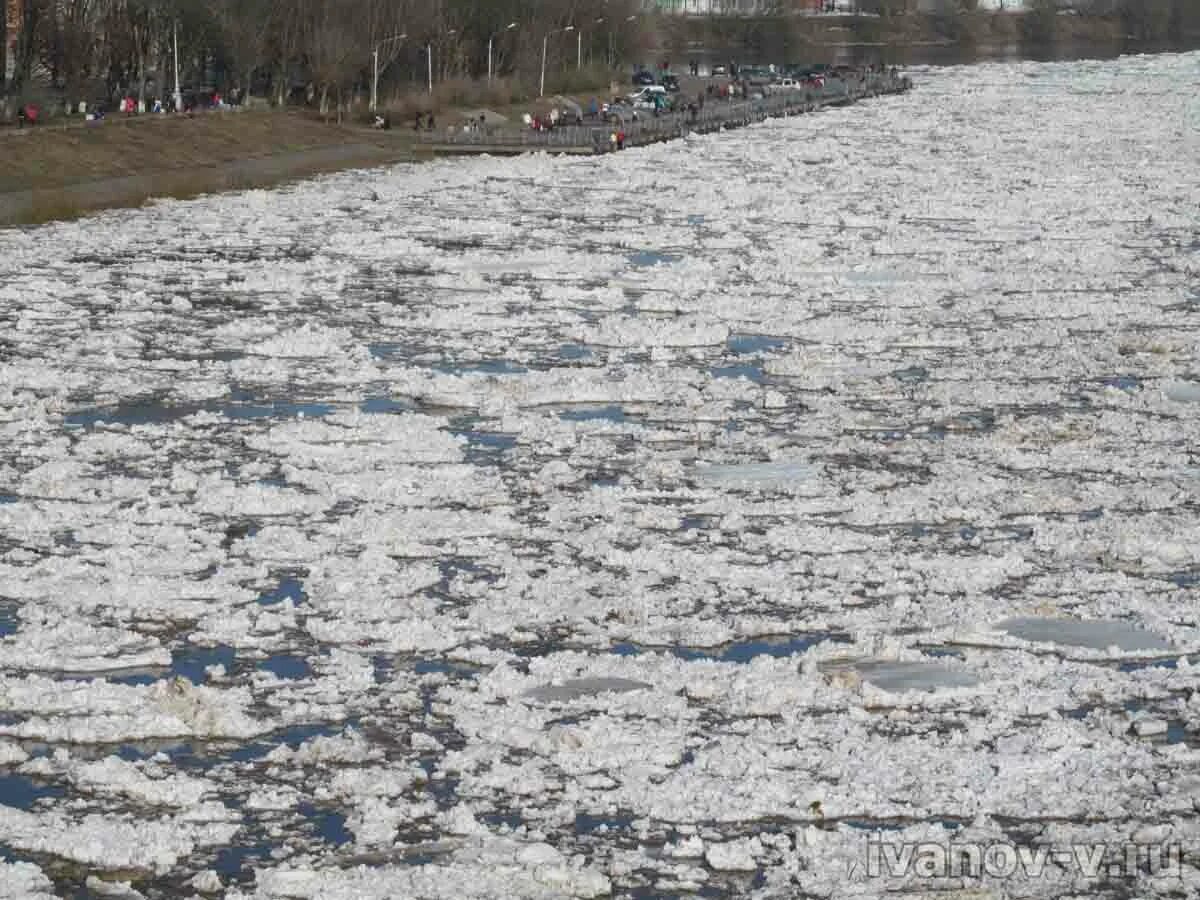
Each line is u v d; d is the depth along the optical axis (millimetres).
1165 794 20031
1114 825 19453
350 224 66062
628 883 18438
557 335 46594
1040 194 76562
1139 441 35844
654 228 66062
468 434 36094
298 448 34312
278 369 41531
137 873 18594
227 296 51406
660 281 54625
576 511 30547
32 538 28703
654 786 20266
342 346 44750
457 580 26797
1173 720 22047
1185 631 24781
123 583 26391
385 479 32219
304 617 25328
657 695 22484
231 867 18734
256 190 75500
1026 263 58406
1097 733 21547
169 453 34250
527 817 19703
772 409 38625
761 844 19125
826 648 24094
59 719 21734
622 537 29156
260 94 112938
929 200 74188
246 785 20391
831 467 33688
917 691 22672
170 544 28453
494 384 40094
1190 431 36375
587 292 52031
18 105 88688
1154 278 55531
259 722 21891
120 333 45125
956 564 27703
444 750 21297
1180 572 27672
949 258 59281
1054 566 27984
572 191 77562
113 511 30156
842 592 26531
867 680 23172
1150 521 30047
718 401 39062
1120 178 83062
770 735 21469
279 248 60312
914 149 97875
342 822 19656
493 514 30078
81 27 93812
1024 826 19516
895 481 32719
